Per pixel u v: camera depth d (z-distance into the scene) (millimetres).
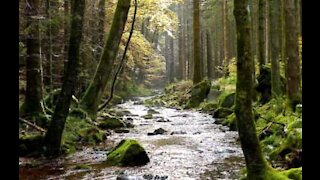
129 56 32938
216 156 10695
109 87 29828
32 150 10859
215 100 25703
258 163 5926
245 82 5855
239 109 5902
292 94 12984
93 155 11102
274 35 16109
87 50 21359
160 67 61156
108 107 25172
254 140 5910
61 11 17938
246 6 5801
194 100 27156
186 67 54344
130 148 10023
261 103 18078
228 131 15539
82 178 8469
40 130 11883
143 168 9383
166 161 10141
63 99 10727
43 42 18109
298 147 9023
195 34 28156
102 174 8828
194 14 28219
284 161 9047
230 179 8133
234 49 35812
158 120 19516
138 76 60781
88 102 15453
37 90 13531
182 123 18453
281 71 19562
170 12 25828
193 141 13258
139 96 47656
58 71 20719
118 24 15180
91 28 22906
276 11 16078
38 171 9148
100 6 23797
